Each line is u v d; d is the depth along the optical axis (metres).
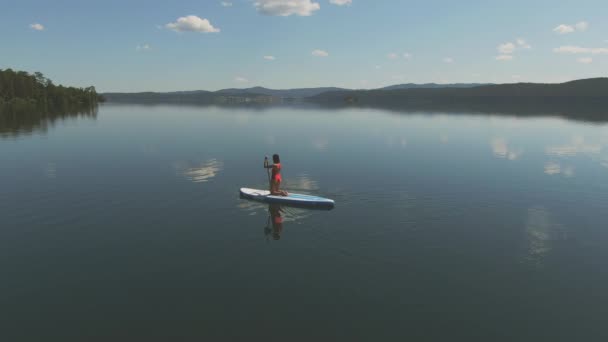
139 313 9.43
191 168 27.56
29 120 72.94
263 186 22.34
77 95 173.62
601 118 87.69
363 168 27.88
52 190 20.78
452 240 14.24
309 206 18.31
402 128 62.94
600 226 15.64
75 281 10.95
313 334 8.67
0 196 19.53
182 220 16.25
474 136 49.91
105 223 15.77
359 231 15.10
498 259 12.65
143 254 12.81
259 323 9.06
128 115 100.75
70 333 8.62
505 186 22.27
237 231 15.02
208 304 9.86
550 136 49.50
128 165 28.50
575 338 8.62
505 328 8.98
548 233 14.91
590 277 11.44
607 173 25.86
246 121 81.31
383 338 8.55
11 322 8.99
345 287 10.79
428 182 23.31
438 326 9.03
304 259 12.59
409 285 10.95
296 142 43.56
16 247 13.22
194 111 136.00
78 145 39.09
